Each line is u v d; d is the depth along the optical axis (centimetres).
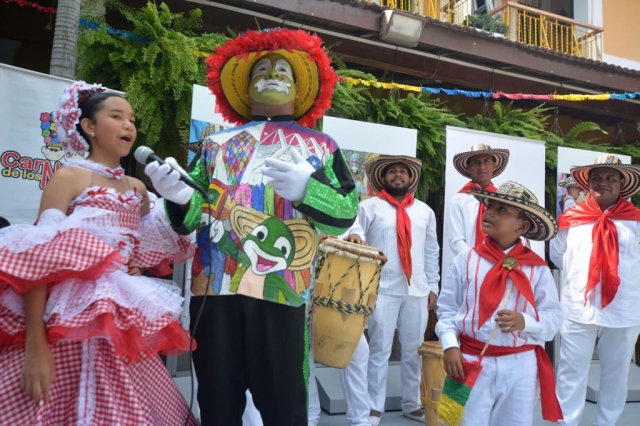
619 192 420
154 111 436
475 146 483
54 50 384
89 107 220
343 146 482
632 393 512
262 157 219
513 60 639
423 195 563
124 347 191
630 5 966
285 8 524
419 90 564
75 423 192
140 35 436
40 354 183
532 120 630
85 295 189
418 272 429
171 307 205
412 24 562
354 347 297
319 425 391
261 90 229
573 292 406
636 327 400
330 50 571
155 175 195
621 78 703
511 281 262
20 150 344
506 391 255
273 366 204
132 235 217
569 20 859
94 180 214
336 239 307
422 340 427
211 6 525
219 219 211
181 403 227
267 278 205
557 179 581
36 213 346
